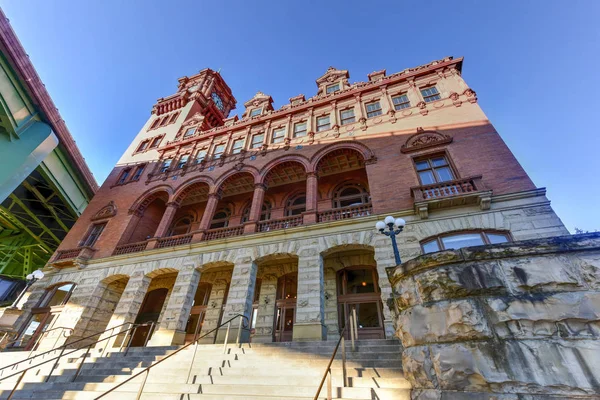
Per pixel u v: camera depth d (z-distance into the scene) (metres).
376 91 20.70
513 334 3.85
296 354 8.91
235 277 13.84
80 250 18.86
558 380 3.40
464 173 13.05
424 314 4.66
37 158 17.38
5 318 13.15
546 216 10.52
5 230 29.56
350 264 14.87
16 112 15.80
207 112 35.97
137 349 11.56
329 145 18.06
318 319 11.15
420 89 19.38
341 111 20.88
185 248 16.09
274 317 15.02
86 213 22.64
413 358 4.59
